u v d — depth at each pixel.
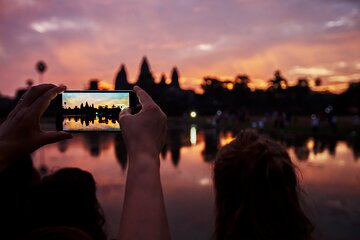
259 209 0.88
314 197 7.31
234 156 0.95
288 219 0.88
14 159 0.72
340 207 6.57
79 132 1.20
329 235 5.11
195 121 61.38
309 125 40.56
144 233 0.58
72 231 0.81
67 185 1.15
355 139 22.95
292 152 15.70
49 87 0.77
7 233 0.91
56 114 1.21
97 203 1.29
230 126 43.59
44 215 1.05
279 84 105.31
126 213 0.61
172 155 15.11
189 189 8.33
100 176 10.04
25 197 0.95
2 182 0.90
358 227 5.46
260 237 0.87
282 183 0.89
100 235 1.24
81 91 1.22
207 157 14.37
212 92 107.88
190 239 5.06
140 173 0.64
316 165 11.91
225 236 0.95
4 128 0.74
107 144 21.64
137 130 0.70
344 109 86.00
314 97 105.88
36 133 0.75
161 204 0.61
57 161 13.44
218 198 0.99
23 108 0.74
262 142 0.96
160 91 88.12
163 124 0.73
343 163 12.46
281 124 33.59
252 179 0.89
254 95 110.00
